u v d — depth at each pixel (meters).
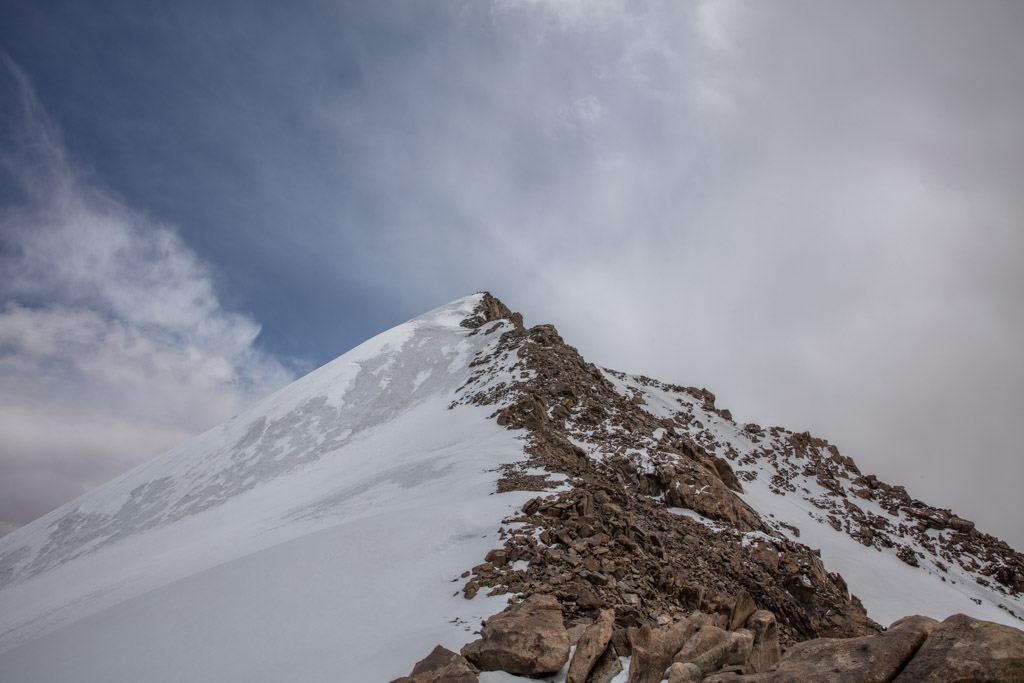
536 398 60.47
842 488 70.75
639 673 13.96
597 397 67.12
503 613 18.69
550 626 17.42
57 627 44.72
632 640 15.73
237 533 55.41
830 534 55.41
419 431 71.56
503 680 15.79
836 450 83.00
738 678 11.20
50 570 71.00
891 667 9.63
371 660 18.67
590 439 52.78
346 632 21.78
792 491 66.12
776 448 79.56
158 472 93.19
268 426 93.94
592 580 23.91
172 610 27.28
